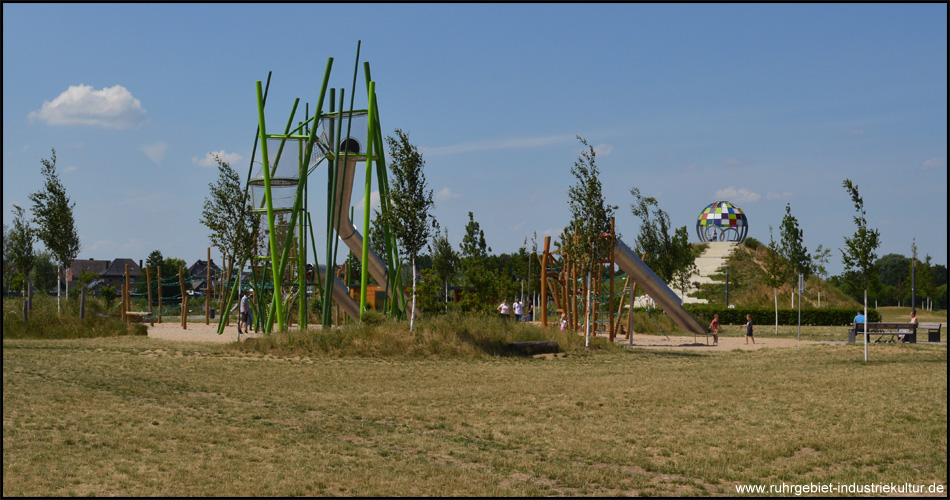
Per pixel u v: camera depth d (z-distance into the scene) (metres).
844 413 13.29
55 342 25.94
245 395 15.58
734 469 9.65
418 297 36.47
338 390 16.56
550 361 23.27
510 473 9.41
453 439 11.41
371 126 29.45
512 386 17.19
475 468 9.63
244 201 32.34
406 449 10.72
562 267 37.03
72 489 8.14
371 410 14.02
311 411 13.88
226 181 32.25
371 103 29.67
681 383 17.56
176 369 19.33
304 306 29.27
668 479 9.18
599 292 34.59
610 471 9.50
